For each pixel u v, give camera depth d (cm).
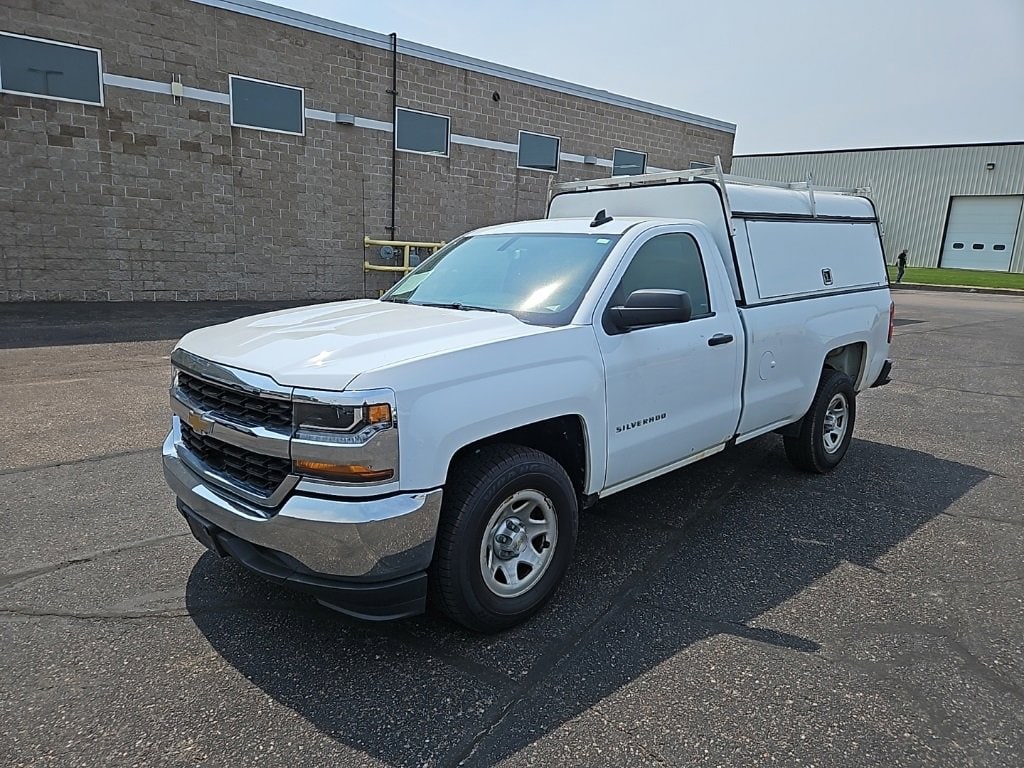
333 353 280
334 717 253
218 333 338
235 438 283
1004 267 3603
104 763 227
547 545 325
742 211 454
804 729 249
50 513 422
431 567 289
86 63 1239
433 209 1727
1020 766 233
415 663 287
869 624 322
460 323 328
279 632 307
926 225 3853
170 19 1305
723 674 281
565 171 1964
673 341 378
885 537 421
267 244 1490
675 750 238
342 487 257
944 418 723
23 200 1223
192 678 274
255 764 229
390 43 1579
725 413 423
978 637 312
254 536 274
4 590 335
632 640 306
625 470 365
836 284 535
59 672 275
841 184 4172
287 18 1432
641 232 388
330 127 1530
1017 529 436
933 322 1559
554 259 386
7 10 1158
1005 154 3541
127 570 357
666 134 2184
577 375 323
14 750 232
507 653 296
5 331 1023
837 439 547
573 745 240
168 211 1363
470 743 240
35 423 598
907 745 241
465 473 293
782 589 355
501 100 1792
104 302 1325
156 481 475
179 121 1345
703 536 420
